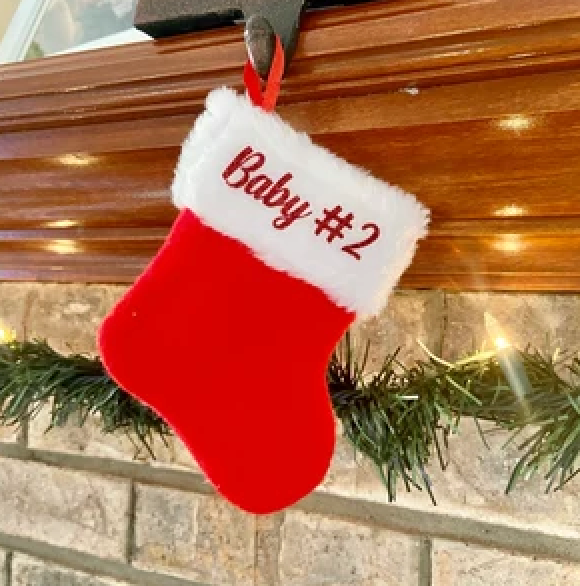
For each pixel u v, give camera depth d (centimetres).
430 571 40
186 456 47
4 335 50
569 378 37
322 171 34
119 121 39
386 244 34
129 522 48
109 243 46
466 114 32
